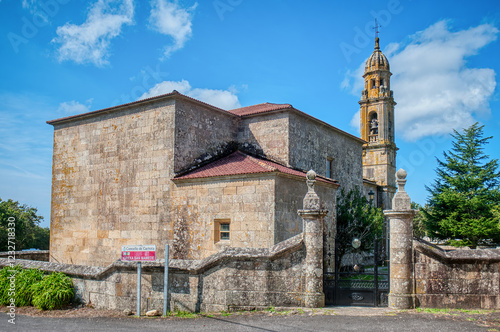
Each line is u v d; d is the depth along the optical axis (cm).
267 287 1184
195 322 1093
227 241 1941
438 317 1032
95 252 2361
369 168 4691
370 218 2555
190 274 1234
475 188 4156
